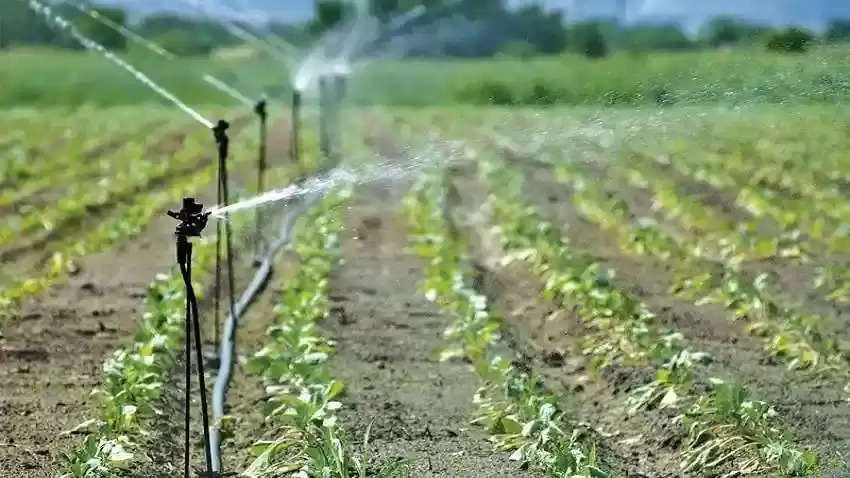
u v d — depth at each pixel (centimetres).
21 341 1806
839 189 3538
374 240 2666
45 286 2155
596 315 1870
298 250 2402
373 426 1413
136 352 1573
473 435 1392
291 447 1298
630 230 2684
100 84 7625
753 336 1867
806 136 4241
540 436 1302
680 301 2092
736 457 1303
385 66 6444
